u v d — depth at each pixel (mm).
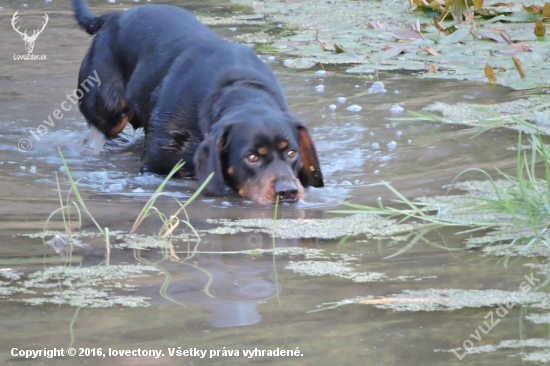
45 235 5062
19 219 5410
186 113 6789
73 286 4148
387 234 5113
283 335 3504
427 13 12945
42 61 10688
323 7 14016
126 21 7730
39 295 4016
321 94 9164
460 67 10133
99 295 4012
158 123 6863
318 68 10336
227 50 7137
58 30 12289
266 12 13672
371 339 3463
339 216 5617
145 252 4758
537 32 11086
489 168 6496
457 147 7168
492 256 4609
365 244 4902
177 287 4129
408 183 6297
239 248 4844
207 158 6285
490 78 9352
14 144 7750
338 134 7750
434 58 10617
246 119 6277
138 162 7453
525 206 5363
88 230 5219
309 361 3242
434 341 3443
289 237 5090
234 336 3490
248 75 6930
